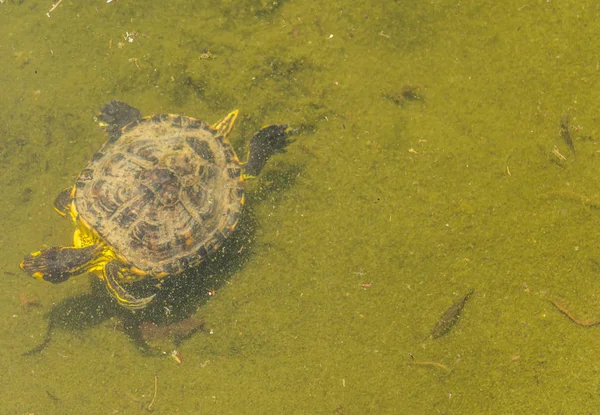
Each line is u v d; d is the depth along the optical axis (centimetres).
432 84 289
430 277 284
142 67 291
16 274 286
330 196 287
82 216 281
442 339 282
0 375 284
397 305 284
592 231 284
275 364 283
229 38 292
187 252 281
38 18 292
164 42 292
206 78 291
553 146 286
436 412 280
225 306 285
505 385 281
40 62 291
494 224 285
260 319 284
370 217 286
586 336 281
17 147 289
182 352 284
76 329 285
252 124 289
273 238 286
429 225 286
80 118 290
